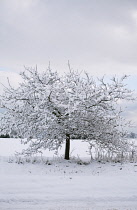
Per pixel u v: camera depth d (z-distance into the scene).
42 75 15.94
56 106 14.80
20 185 8.66
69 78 16.06
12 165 12.95
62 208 6.43
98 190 8.45
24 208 6.35
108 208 6.55
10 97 15.18
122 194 7.92
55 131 14.57
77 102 14.08
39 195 7.49
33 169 12.55
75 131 15.00
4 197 7.12
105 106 15.34
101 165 14.11
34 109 14.23
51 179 9.89
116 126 15.71
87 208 6.49
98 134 15.04
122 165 14.01
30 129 14.57
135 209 6.54
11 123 14.97
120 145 15.49
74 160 15.40
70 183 9.27
